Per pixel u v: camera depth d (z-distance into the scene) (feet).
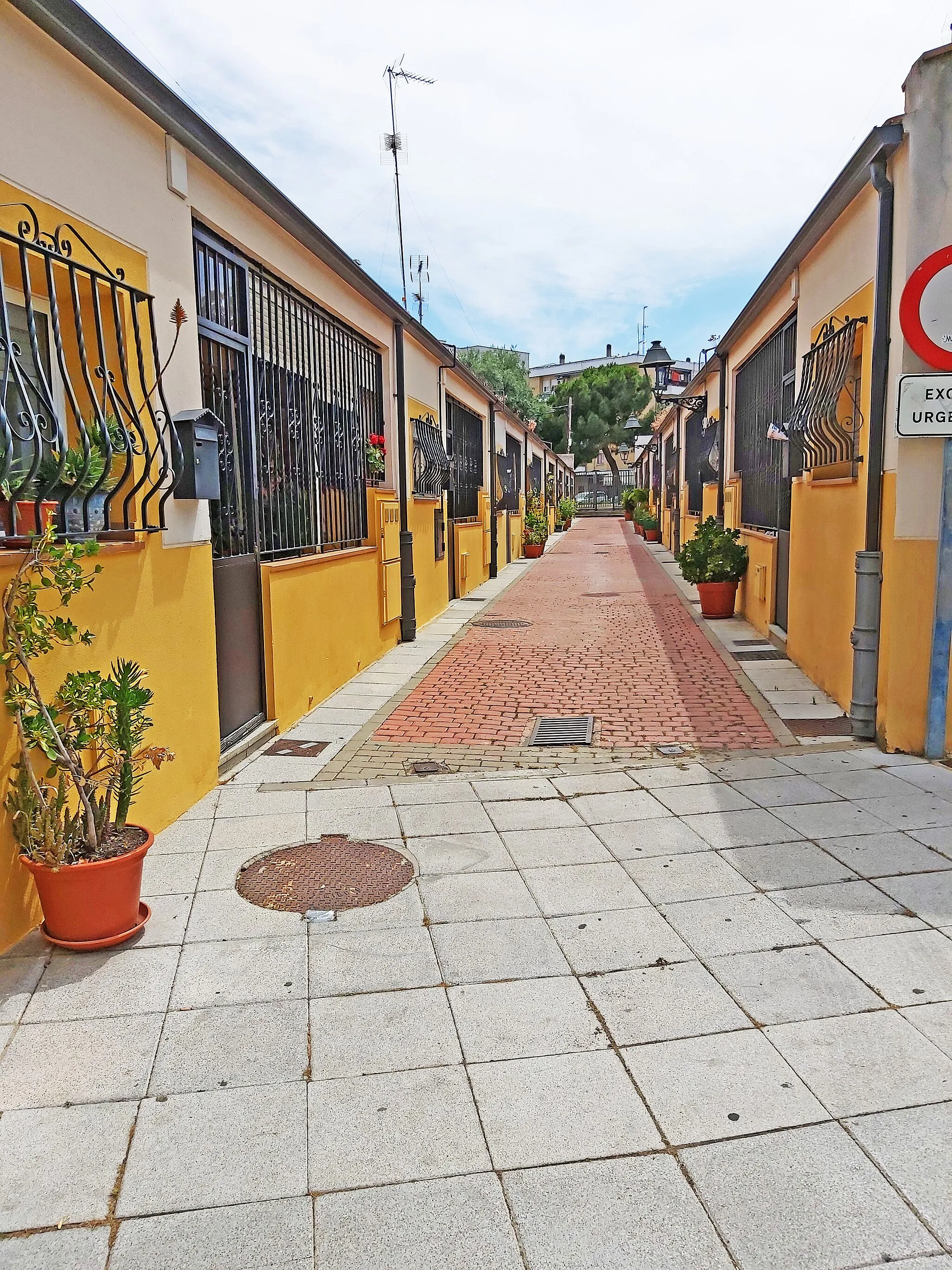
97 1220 6.96
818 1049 8.88
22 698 10.46
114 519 14.03
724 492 44.04
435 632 36.78
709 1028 9.27
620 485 193.16
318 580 24.29
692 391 54.70
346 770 18.63
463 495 50.39
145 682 14.17
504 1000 9.87
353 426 28.50
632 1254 6.56
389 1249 6.64
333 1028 9.40
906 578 17.83
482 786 17.26
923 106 16.35
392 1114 8.09
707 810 15.55
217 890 12.67
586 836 14.55
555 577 59.41
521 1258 6.55
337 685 26.12
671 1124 7.89
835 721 21.26
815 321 24.25
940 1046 8.88
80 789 10.80
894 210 17.56
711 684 25.81
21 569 10.14
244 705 19.72
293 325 22.88
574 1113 8.06
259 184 18.54
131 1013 9.68
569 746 20.35
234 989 10.14
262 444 20.76
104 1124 8.00
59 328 11.23
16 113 11.29
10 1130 7.94
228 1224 6.89
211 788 17.12
